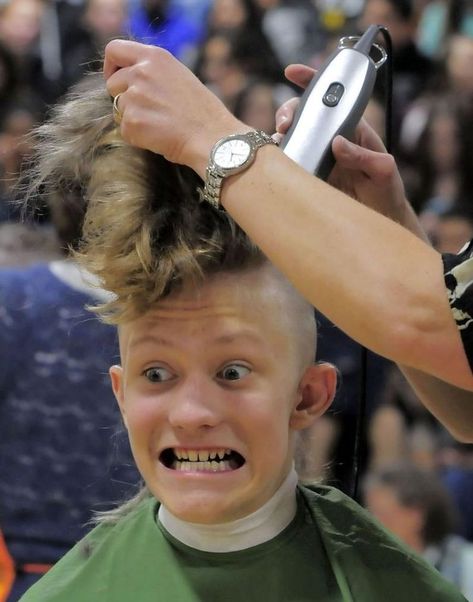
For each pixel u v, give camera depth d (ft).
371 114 20.01
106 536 7.53
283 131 7.49
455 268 6.21
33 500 12.52
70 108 7.34
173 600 7.14
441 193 23.43
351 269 6.34
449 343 6.23
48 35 27.63
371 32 7.75
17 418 12.57
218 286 6.76
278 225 6.43
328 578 7.27
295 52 27.35
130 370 6.95
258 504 7.09
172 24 27.86
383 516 17.01
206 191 6.63
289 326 6.97
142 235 6.69
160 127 6.64
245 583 7.15
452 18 25.93
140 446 6.99
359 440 8.27
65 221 8.66
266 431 6.88
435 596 7.35
